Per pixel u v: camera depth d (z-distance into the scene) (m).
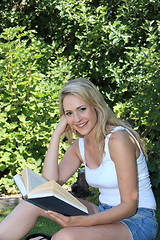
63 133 3.22
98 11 5.98
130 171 2.54
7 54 5.26
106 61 5.94
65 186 5.43
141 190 2.69
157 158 4.88
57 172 2.98
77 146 2.98
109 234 2.41
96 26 5.80
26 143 5.32
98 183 2.72
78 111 2.69
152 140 5.31
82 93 2.66
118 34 5.72
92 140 2.75
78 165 3.06
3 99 5.27
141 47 5.46
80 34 6.11
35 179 2.57
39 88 5.36
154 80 4.80
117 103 5.53
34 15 6.79
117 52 6.02
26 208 2.72
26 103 5.30
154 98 4.88
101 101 2.71
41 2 6.59
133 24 5.99
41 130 5.36
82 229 2.37
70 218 2.40
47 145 5.46
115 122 2.74
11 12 6.74
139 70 5.48
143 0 5.93
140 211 2.65
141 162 2.70
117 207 2.49
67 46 6.69
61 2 6.27
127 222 2.54
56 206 2.31
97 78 6.14
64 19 6.52
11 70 5.24
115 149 2.57
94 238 2.36
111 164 2.63
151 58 5.25
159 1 5.86
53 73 5.68
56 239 2.32
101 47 5.93
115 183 2.64
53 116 5.41
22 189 2.37
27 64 5.40
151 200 2.71
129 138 2.62
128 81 5.88
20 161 5.33
